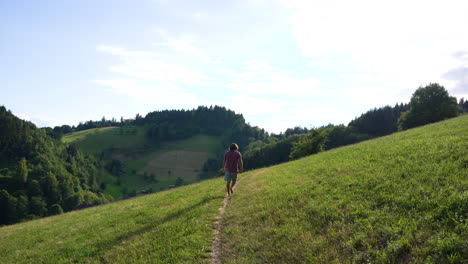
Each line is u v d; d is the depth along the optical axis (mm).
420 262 4785
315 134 65250
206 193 15273
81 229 12961
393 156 12016
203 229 9023
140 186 168125
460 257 4578
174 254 7516
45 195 115875
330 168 13227
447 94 63656
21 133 147125
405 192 7477
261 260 6320
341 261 5551
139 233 9984
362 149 16922
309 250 6125
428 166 9055
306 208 8430
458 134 13141
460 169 8016
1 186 111438
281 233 7188
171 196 17562
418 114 64250
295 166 18312
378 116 124625
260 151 141500
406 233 5590
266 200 10453
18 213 99438
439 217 5887
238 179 19312
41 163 137000
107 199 140125
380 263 5152
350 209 7477
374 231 6086
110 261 7988
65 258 9094
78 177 154000
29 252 10773
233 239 7809
